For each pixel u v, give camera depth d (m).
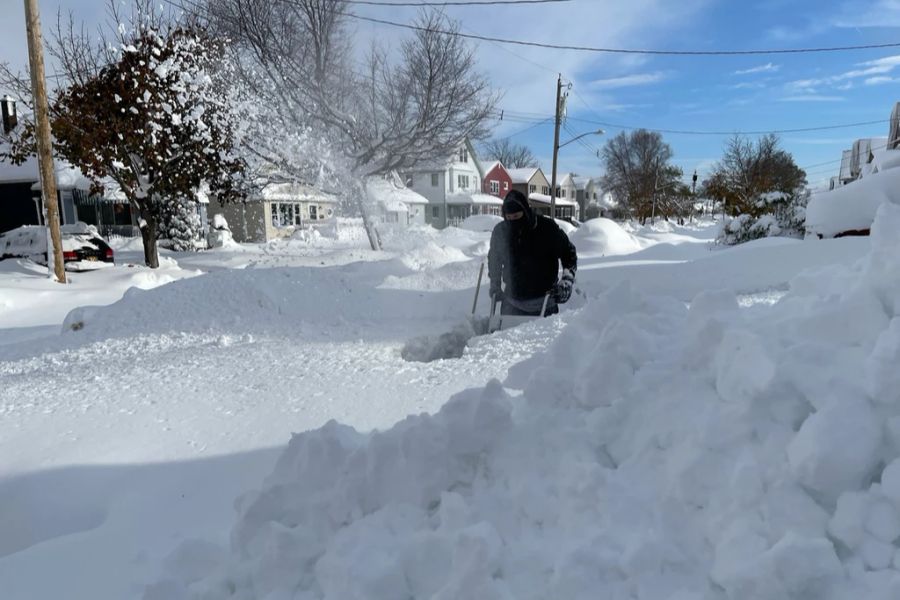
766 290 6.31
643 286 7.06
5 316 9.09
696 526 1.51
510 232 5.08
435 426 1.92
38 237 15.25
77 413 3.36
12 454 2.81
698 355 1.86
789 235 16.16
